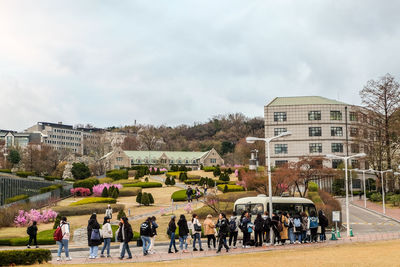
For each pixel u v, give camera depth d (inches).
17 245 1263.5
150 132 7691.9
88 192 2896.2
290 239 1174.3
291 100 4052.7
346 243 1173.1
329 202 2316.7
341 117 3878.0
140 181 3403.1
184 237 1018.1
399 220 2118.6
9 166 4670.3
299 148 3843.5
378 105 3073.3
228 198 2097.7
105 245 943.0
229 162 6535.4
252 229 1088.2
